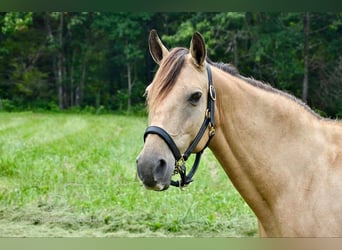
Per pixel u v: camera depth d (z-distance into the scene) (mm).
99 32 38031
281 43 28484
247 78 3428
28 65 37812
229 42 30312
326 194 3148
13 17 31453
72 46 38438
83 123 25781
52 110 36531
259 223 3400
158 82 3096
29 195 7836
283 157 3260
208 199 7637
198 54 3119
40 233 6113
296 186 3211
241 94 3291
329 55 28922
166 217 6719
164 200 7469
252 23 30594
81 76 38281
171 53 3186
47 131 20641
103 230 6328
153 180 2895
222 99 3248
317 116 3461
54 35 38875
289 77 28625
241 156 3273
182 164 3084
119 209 7062
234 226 6445
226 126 3262
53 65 38406
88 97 38781
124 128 23172
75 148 14344
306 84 28125
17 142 15641
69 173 9891
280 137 3287
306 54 28328
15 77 37000
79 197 8016
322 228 3109
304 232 3137
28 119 27969
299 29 28844
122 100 37219
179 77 3070
